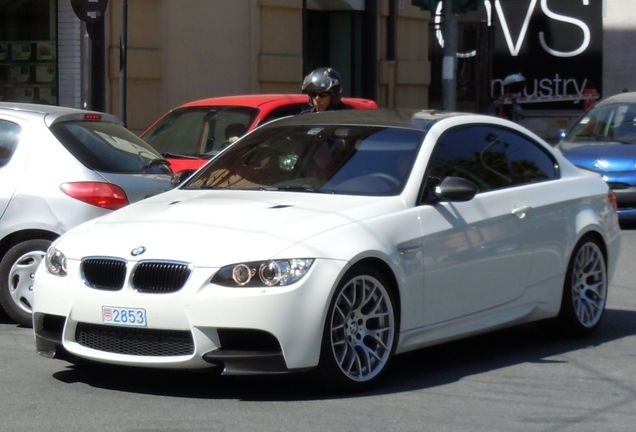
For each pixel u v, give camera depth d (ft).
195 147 42.88
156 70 63.46
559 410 23.32
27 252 31.55
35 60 61.31
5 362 27.43
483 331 27.55
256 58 70.59
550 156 31.07
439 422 22.17
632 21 136.98
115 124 34.91
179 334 22.67
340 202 25.32
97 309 23.32
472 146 28.50
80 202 31.04
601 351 29.58
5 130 32.22
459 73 127.34
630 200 54.39
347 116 29.68
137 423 21.80
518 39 136.67
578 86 136.67
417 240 25.17
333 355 23.26
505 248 27.68
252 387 24.64
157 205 26.35
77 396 24.00
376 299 24.35
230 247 22.77
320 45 83.76
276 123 30.42
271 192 26.78
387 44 84.33
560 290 29.99
